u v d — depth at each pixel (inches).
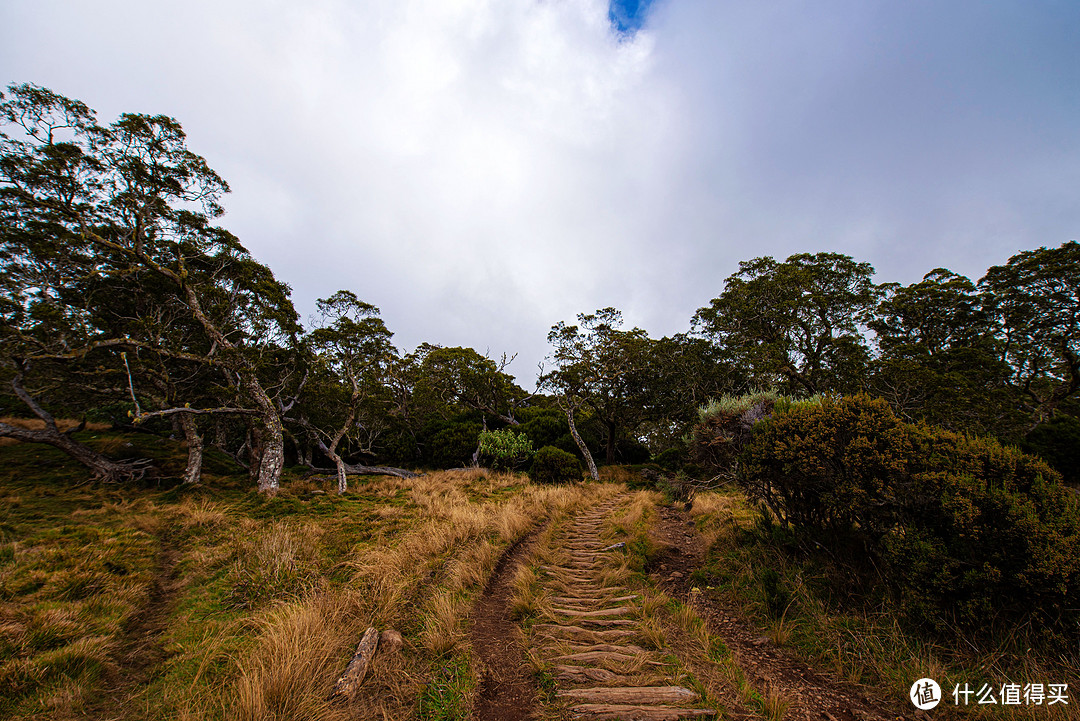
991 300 653.3
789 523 258.4
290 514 413.4
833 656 139.9
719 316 816.9
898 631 143.3
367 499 515.8
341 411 798.5
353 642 152.7
